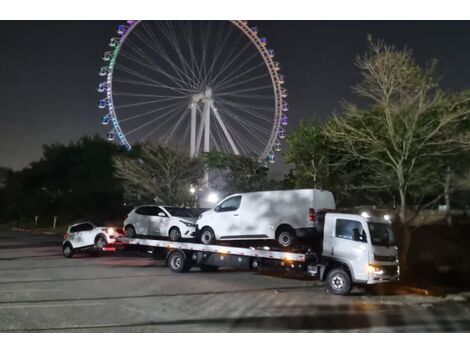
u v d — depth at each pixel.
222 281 16.44
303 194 15.54
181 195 35.16
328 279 14.15
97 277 17.19
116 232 24.33
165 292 14.02
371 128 16.61
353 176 21.91
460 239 22.58
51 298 12.93
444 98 15.51
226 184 35.84
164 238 20.23
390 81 15.79
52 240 40.78
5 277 17.17
